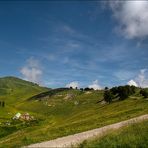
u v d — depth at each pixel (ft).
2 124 611.47
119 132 110.52
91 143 91.81
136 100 482.28
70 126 225.56
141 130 110.11
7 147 108.68
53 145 100.42
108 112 397.60
